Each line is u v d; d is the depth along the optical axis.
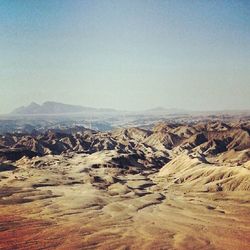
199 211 186.88
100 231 145.12
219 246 131.75
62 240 132.62
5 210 178.25
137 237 138.75
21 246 125.19
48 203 195.38
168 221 165.88
